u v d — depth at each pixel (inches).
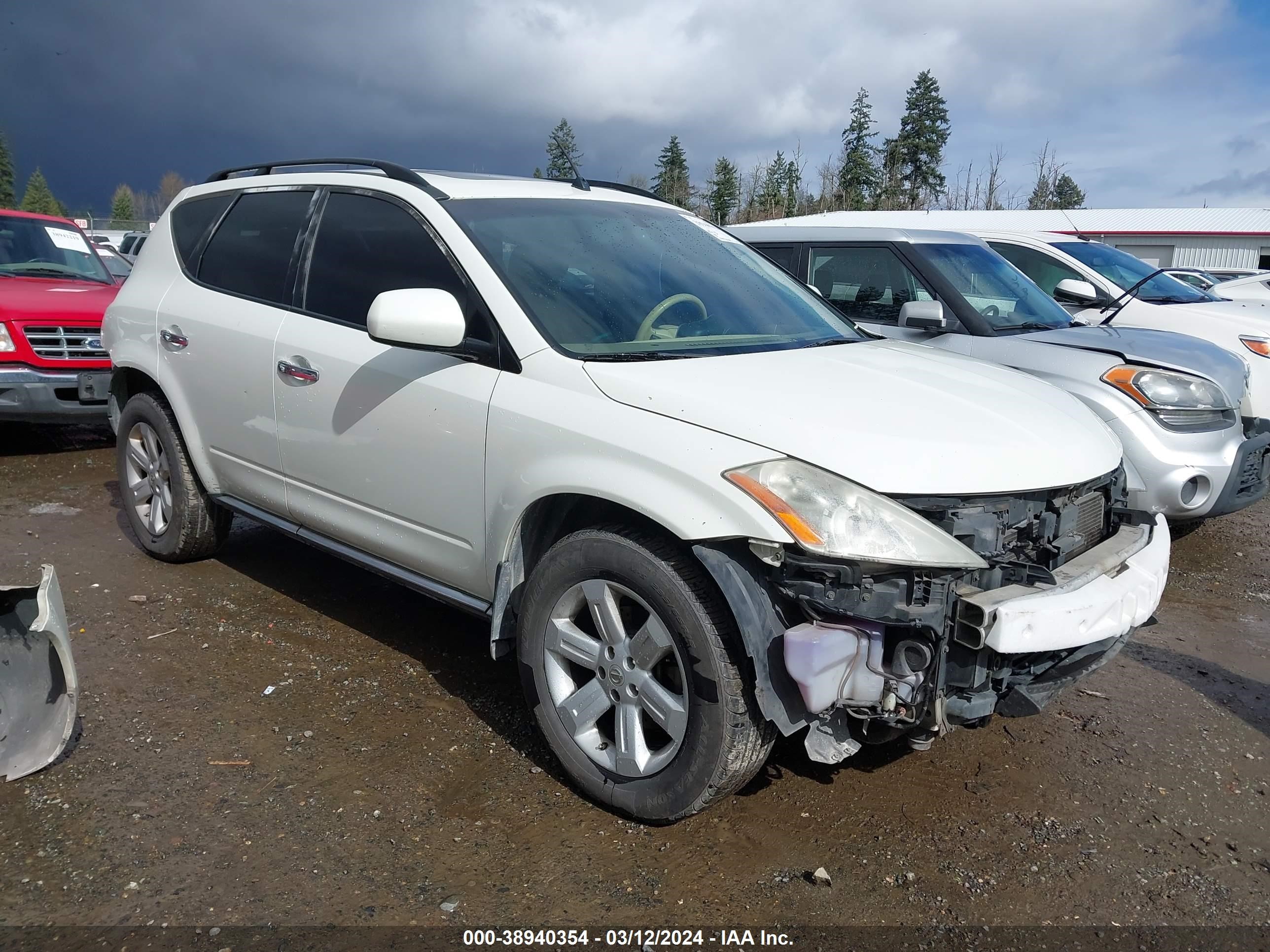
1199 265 1514.5
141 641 151.6
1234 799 118.3
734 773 99.6
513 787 114.5
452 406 120.0
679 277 138.3
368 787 113.6
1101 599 98.4
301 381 140.8
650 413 103.0
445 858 101.0
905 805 113.9
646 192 167.2
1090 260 330.0
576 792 114.0
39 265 318.7
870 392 108.7
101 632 154.3
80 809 107.0
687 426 100.2
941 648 92.3
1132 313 291.3
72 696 114.3
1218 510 194.5
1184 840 109.3
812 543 91.1
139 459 186.7
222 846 101.4
